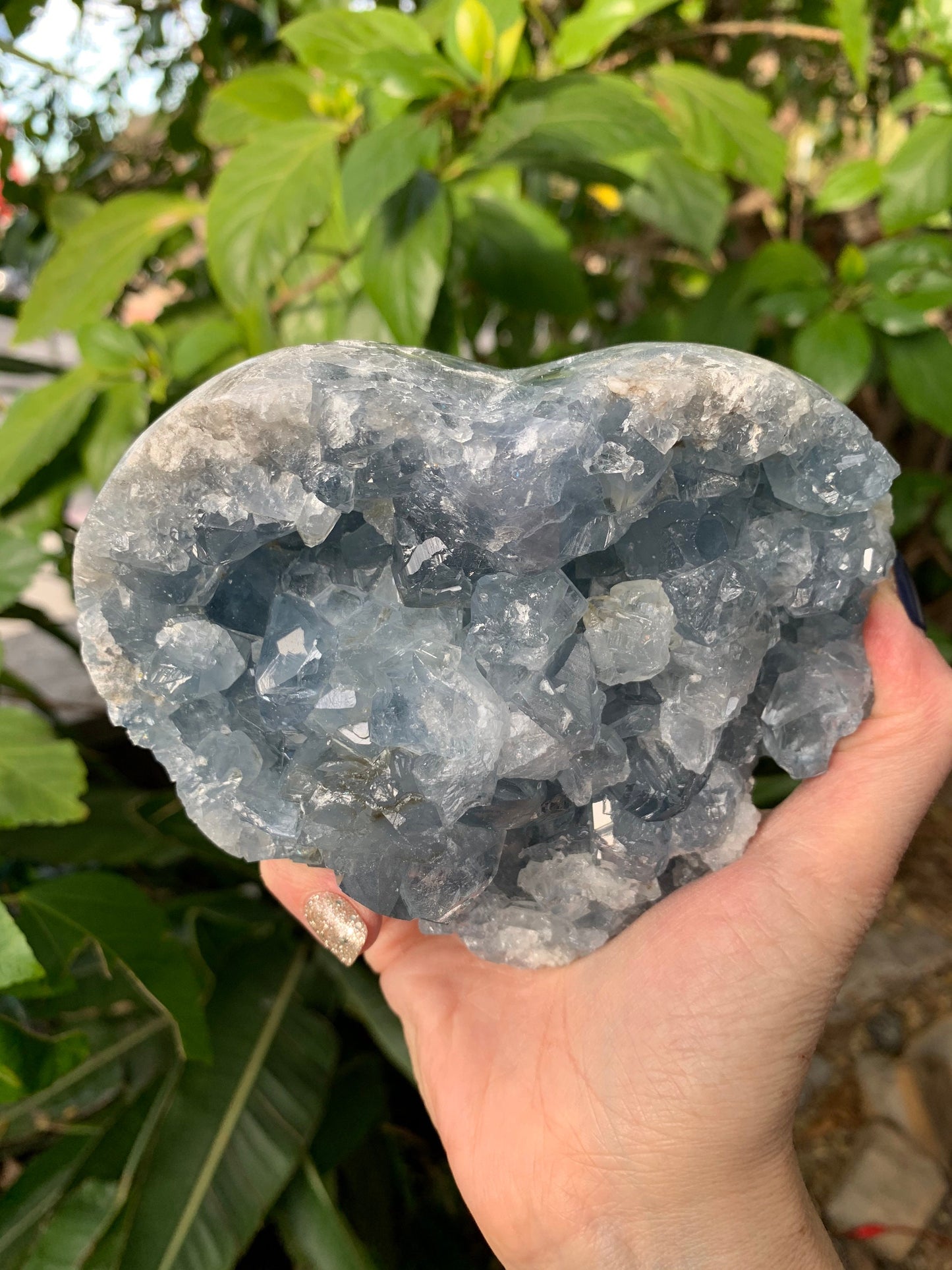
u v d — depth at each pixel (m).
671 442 0.13
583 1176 0.15
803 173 0.41
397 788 0.13
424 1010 0.18
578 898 0.16
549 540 0.12
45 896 0.21
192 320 0.26
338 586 0.14
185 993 0.21
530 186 0.30
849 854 0.15
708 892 0.16
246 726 0.15
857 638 0.16
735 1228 0.15
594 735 0.14
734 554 0.15
